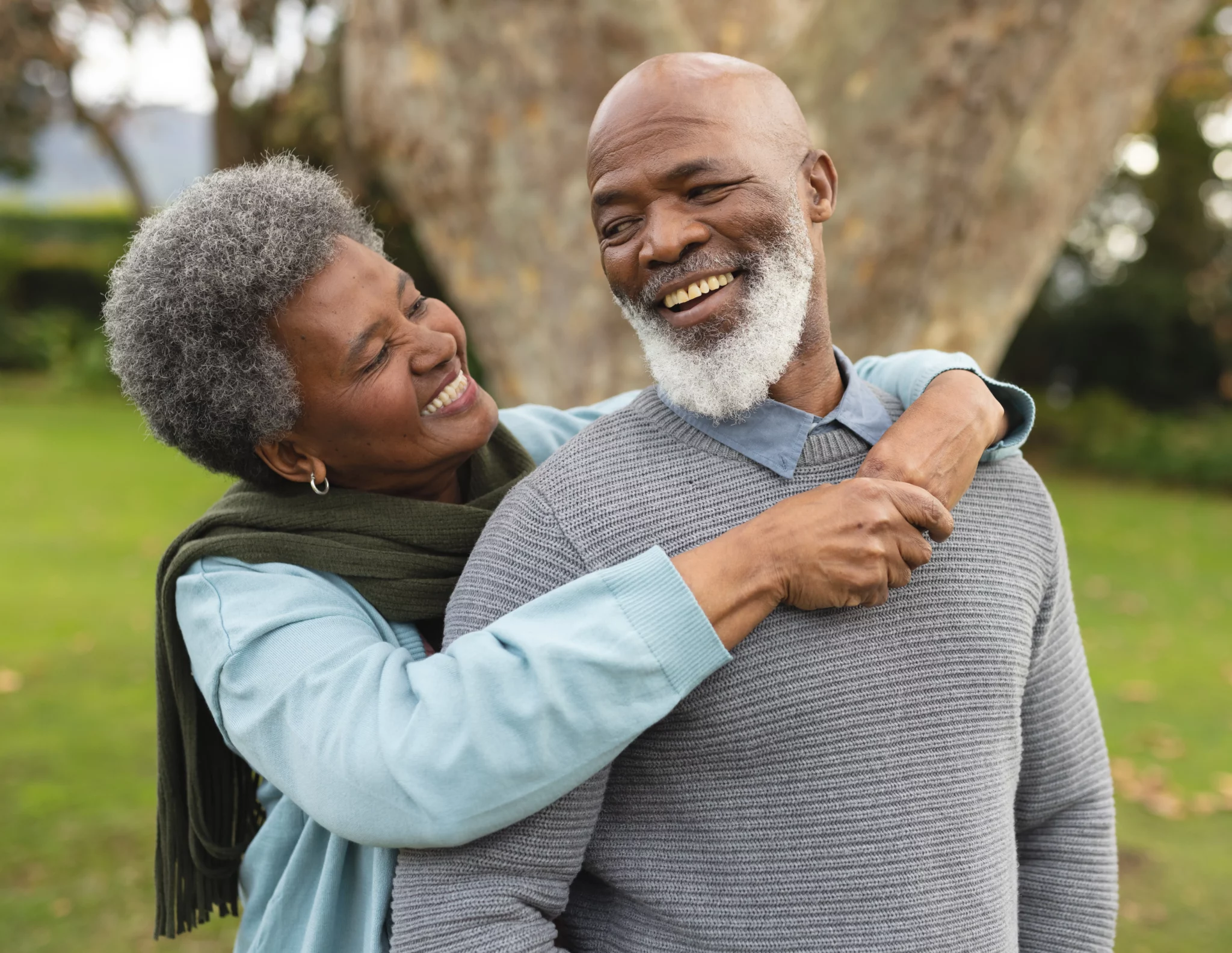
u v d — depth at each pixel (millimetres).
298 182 1380
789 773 1168
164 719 1442
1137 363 15609
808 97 2727
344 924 1309
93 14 11430
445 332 1445
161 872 1453
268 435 1347
